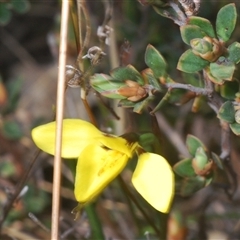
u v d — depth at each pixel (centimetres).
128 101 23
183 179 24
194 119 30
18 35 38
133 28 31
